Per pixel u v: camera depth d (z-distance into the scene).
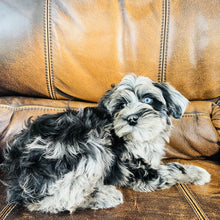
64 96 0.60
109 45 0.57
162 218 0.38
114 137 0.49
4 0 0.55
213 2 0.56
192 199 0.42
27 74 0.57
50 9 0.55
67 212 0.41
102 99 0.52
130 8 0.57
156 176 0.47
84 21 0.56
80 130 0.46
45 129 0.46
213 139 0.57
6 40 0.55
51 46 0.56
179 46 0.57
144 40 0.57
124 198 0.44
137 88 0.49
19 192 0.43
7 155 0.47
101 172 0.47
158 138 0.50
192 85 0.59
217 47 0.57
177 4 0.57
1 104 0.57
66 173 0.44
